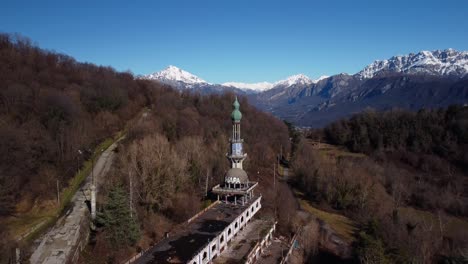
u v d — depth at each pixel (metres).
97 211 93.69
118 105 192.38
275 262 94.06
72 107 146.25
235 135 109.44
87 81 199.00
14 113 133.50
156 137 122.88
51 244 80.69
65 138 129.88
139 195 99.00
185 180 114.19
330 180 163.38
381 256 91.56
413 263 97.81
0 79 152.12
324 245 121.00
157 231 93.81
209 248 76.06
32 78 168.38
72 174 122.75
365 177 164.12
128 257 80.50
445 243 129.88
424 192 178.75
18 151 104.81
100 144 156.62
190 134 161.88
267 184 164.75
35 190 105.75
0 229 79.62
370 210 151.62
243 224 100.31
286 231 120.94
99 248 81.88
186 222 89.94
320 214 151.38
